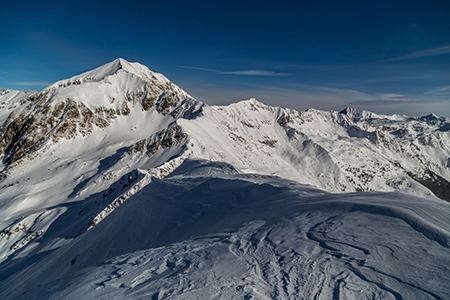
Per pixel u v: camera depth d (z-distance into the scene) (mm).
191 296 7211
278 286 7320
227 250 10844
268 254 9664
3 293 27641
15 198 88875
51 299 8758
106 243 22594
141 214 24250
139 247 19156
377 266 7496
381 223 10000
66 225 52062
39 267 29625
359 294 6477
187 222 19578
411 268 7094
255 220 14953
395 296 6215
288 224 12359
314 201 15406
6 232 57031
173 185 29938
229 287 7547
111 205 42281
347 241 9242
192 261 10250
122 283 8977
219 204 21094
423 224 9117
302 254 9062
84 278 10344
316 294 6695
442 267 6887
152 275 9414
